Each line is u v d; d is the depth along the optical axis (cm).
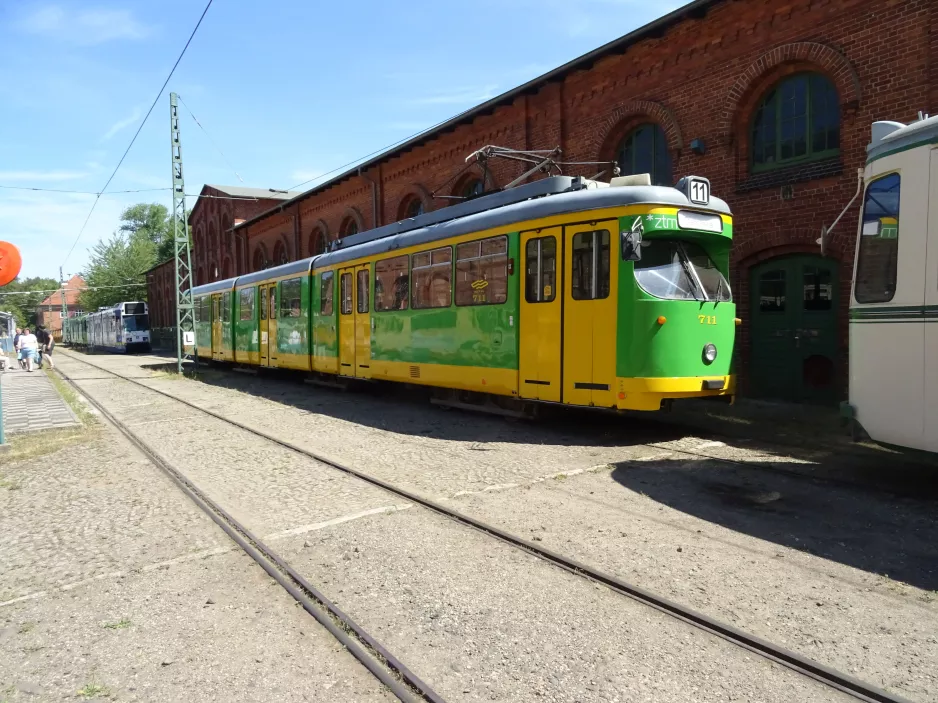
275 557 498
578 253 912
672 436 938
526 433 972
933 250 585
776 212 1138
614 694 316
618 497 644
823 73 1080
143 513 622
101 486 725
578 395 912
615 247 873
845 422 676
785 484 688
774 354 1172
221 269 4231
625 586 432
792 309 1141
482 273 1066
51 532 573
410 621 395
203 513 619
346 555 501
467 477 724
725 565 473
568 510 603
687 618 393
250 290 2084
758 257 1180
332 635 382
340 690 327
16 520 610
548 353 952
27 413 1323
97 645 375
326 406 1336
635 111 1377
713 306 905
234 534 553
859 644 362
